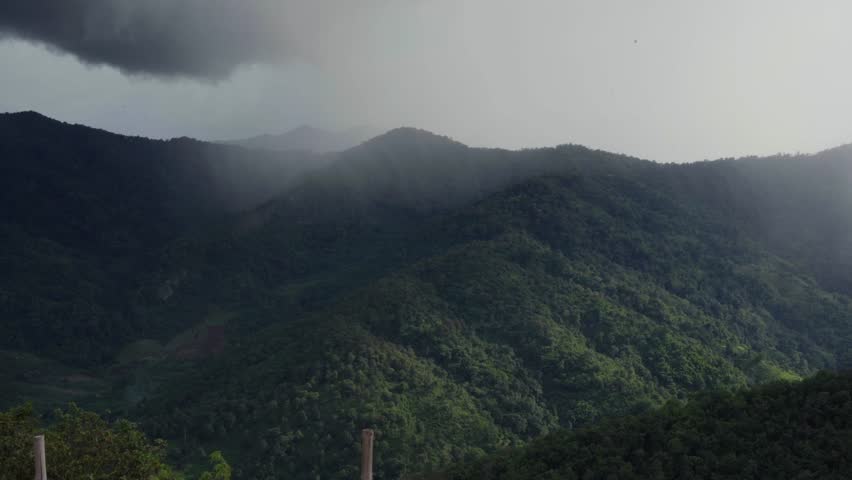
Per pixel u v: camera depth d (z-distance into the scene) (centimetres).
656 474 5344
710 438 5516
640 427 6103
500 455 7056
